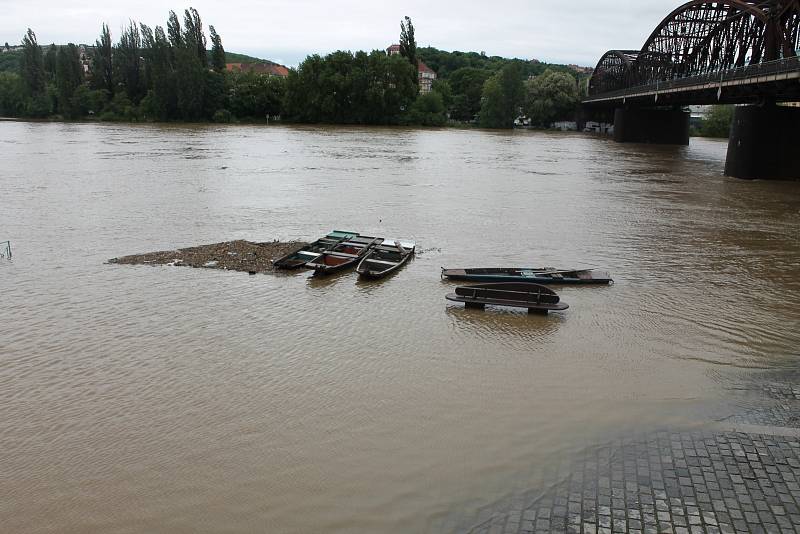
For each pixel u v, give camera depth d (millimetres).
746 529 10281
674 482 11578
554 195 47750
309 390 15305
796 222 37938
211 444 13000
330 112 152000
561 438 13211
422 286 23953
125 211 37438
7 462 12406
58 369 16328
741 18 68938
